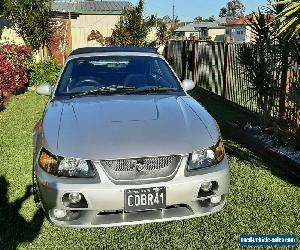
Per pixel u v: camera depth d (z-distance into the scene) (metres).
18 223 3.41
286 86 5.64
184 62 13.84
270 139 5.78
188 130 3.12
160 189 2.86
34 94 10.40
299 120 5.17
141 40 19.52
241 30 47.38
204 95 10.52
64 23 18.19
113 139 2.96
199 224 3.36
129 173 2.86
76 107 3.54
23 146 5.60
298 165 4.42
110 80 4.14
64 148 2.94
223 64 9.36
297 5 3.91
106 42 20.59
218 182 3.02
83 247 3.04
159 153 2.88
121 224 2.95
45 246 3.06
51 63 12.23
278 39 5.54
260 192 4.01
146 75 4.25
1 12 16.47
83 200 2.86
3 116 7.61
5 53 9.49
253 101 7.54
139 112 3.36
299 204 3.73
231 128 6.42
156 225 3.35
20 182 4.30
